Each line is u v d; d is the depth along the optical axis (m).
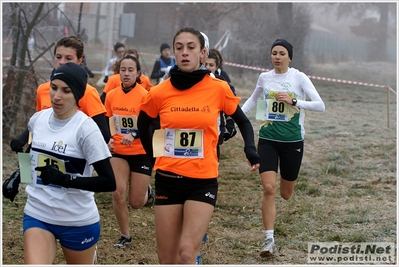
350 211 9.54
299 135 8.09
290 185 8.30
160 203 5.63
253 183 11.59
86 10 32.56
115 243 8.20
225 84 5.69
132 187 8.02
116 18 27.86
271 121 8.06
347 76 34.69
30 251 4.89
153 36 44.00
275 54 8.10
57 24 18.69
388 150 14.25
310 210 9.61
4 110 14.32
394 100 25.02
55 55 6.64
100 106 6.44
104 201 10.29
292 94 8.09
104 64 25.66
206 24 35.03
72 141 5.06
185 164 5.54
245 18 30.39
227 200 10.33
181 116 5.55
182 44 5.55
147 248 8.06
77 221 5.13
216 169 5.66
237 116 5.79
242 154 14.16
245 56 28.72
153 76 17.44
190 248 5.28
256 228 8.89
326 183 11.45
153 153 5.65
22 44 14.48
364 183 11.45
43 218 5.08
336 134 16.25
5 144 14.05
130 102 7.98
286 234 8.49
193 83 5.59
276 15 30.55
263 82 8.30
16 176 5.38
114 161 7.98
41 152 5.11
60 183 4.89
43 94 6.63
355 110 21.28
